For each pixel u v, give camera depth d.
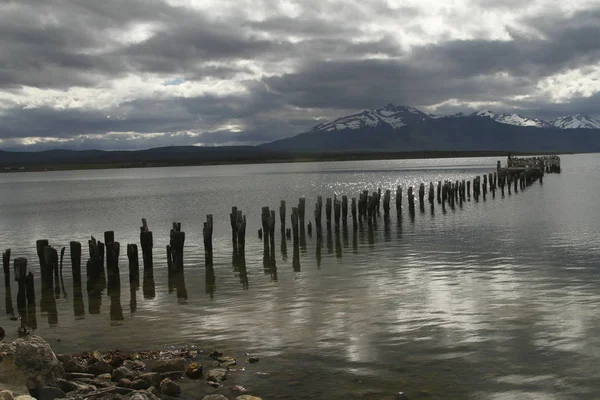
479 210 42.25
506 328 13.48
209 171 197.38
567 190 59.59
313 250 27.42
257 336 13.69
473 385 10.39
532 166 83.38
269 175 138.88
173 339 13.91
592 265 20.98
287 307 16.36
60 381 10.56
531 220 35.44
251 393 10.37
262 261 24.97
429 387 10.37
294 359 11.99
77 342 14.22
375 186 83.44
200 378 11.16
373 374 11.04
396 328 13.77
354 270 21.77
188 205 57.88
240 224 26.20
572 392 10.02
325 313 15.44
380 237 30.73
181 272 22.89
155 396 9.98
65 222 45.78
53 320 16.69
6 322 16.72
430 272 20.69
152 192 84.44
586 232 29.64
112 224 43.00
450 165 170.88
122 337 14.41
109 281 20.70
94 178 163.25
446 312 15.03
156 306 17.61
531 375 10.73
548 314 14.53
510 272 20.17
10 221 47.78
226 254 27.05
